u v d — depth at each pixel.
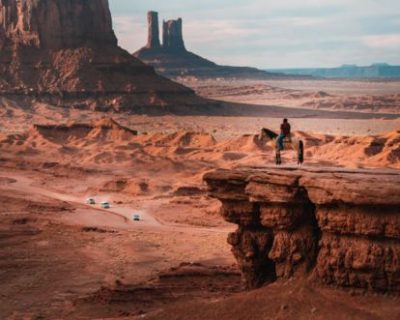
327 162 147.88
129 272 82.19
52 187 151.12
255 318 44.12
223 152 179.25
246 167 51.72
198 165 169.38
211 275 68.94
